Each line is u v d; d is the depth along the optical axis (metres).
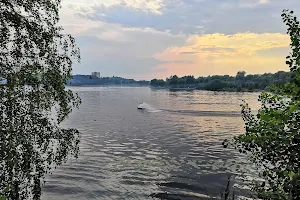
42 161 10.18
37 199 10.15
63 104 10.65
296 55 6.58
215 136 39.66
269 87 7.16
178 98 136.88
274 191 6.91
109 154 28.88
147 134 41.75
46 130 10.12
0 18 8.73
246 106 8.11
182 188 18.92
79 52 11.06
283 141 6.26
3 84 8.53
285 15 6.80
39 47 9.75
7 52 8.99
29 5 9.50
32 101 9.40
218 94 173.25
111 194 18.08
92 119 60.25
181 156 27.97
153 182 20.20
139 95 175.50
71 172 22.20
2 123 8.34
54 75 10.06
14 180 8.82
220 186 19.06
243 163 24.64
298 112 6.17
